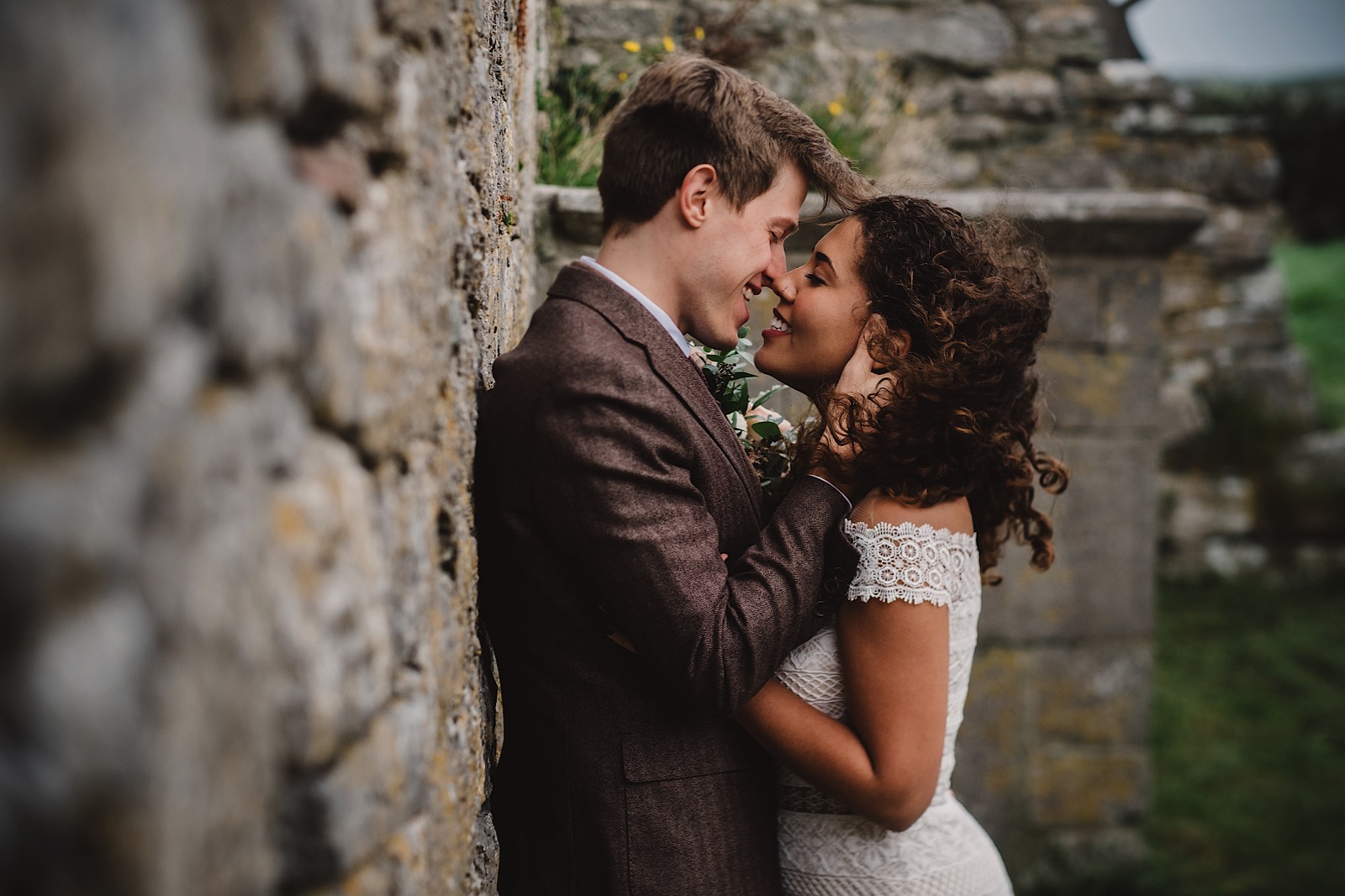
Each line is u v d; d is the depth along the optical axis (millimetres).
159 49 462
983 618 3316
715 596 1286
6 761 387
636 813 1374
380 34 831
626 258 1453
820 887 1574
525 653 1407
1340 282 9906
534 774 1430
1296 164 10727
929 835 1589
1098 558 3342
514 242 2053
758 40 3973
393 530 839
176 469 484
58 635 403
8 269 382
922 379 1449
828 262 1612
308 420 680
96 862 426
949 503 1502
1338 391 7543
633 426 1281
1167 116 5137
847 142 3932
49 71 391
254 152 582
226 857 542
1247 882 3508
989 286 1552
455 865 1063
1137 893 3342
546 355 1322
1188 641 5398
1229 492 6164
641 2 3725
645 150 1427
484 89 1355
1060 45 4934
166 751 469
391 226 836
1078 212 3137
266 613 586
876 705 1451
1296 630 5504
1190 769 4266
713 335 1477
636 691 1376
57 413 417
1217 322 6293
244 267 560
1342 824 3881
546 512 1306
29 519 389
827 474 1460
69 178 402
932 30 4812
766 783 1534
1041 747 3359
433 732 959
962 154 4895
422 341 938
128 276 434
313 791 666
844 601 1486
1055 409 3309
